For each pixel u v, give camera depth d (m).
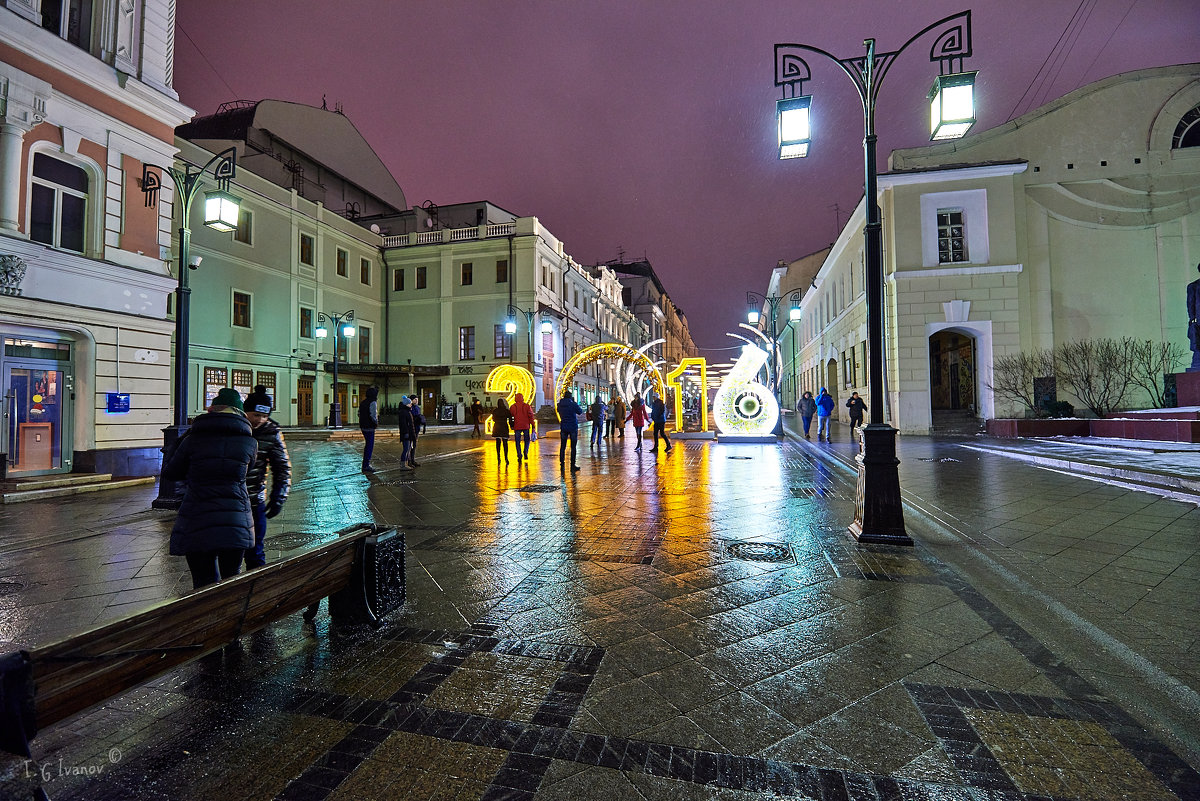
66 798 1.98
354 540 3.50
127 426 10.73
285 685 2.77
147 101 11.23
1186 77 18.25
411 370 32.47
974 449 13.64
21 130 9.35
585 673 2.86
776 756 2.19
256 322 26.89
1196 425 11.23
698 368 22.31
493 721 2.45
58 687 1.74
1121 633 3.24
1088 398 17.44
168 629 2.14
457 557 5.02
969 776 2.05
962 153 18.98
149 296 11.27
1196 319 14.55
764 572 4.46
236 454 3.26
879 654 3.03
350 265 33.41
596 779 2.06
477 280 34.31
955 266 18.28
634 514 6.84
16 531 6.18
